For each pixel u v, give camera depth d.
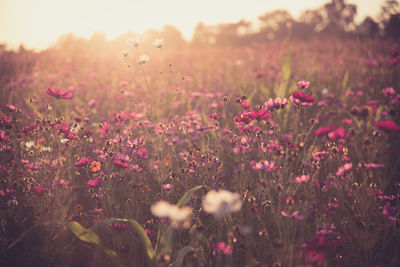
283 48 10.23
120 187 2.69
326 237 2.09
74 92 5.53
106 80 6.90
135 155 2.88
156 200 2.59
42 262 2.15
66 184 2.57
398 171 3.12
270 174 2.69
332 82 6.38
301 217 2.06
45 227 2.32
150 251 1.90
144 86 5.19
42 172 2.65
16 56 8.91
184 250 1.94
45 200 2.48
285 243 2.00
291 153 2.58
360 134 3.53
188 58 9.52
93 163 2.70
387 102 4.91
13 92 5.07
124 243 2.37
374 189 2.46
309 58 8.34
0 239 2.20
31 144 2.82
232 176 3.18
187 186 2.79
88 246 2.36
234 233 2.06
